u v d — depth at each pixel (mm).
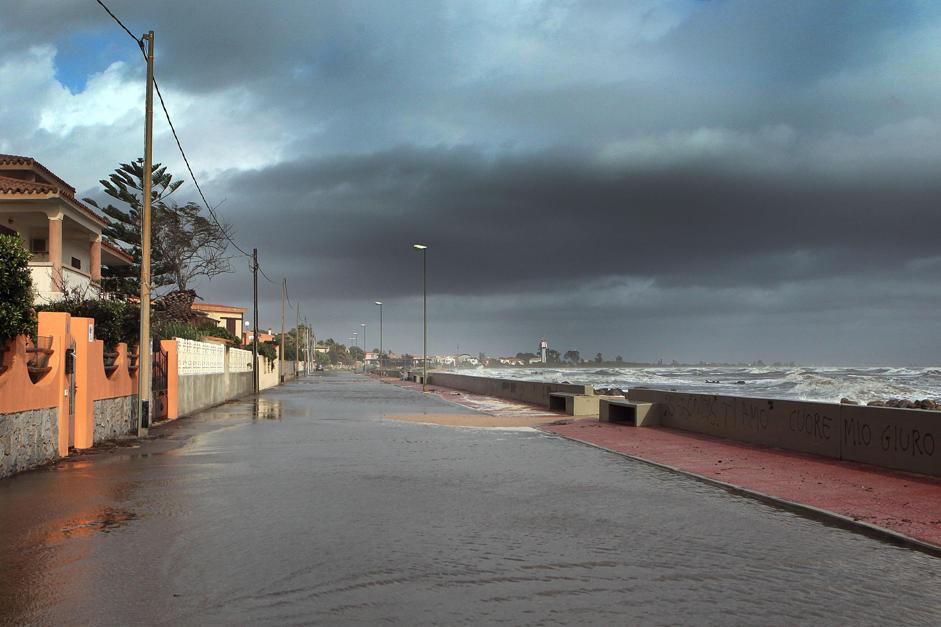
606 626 4742
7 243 10539
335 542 6949
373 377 98062
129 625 4703
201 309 79500
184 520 7926
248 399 36969
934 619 4926
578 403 25625
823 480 10914
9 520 7906
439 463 13000
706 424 18172
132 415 18656
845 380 70312
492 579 5773
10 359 11086
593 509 8773
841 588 5617
